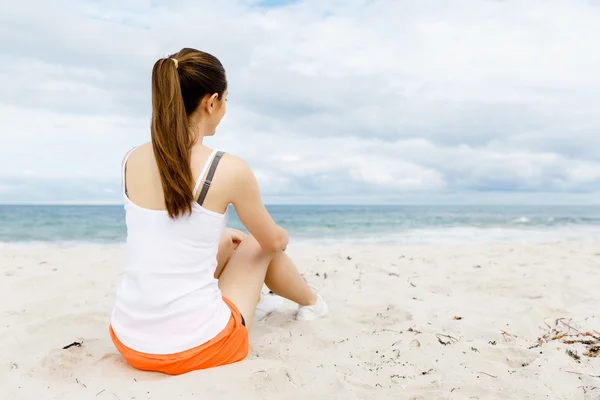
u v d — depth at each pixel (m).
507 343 2.57
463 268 4.76
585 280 4.07
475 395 1.94
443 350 2.42
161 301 1.80
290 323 2.75
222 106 1.93
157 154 1.74
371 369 2.20
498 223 15.31
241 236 2.51
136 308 1.84
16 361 2.13
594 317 2.98
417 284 4.00
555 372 2.10
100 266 4.87
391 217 18.70
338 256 5.57
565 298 3.52
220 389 1.72
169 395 1.68
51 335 2.51
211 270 1.93
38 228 12.26
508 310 3.18
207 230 1.83
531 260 5.32
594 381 2.01
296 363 2.17
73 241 9.38
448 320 2.96
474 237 10.27
